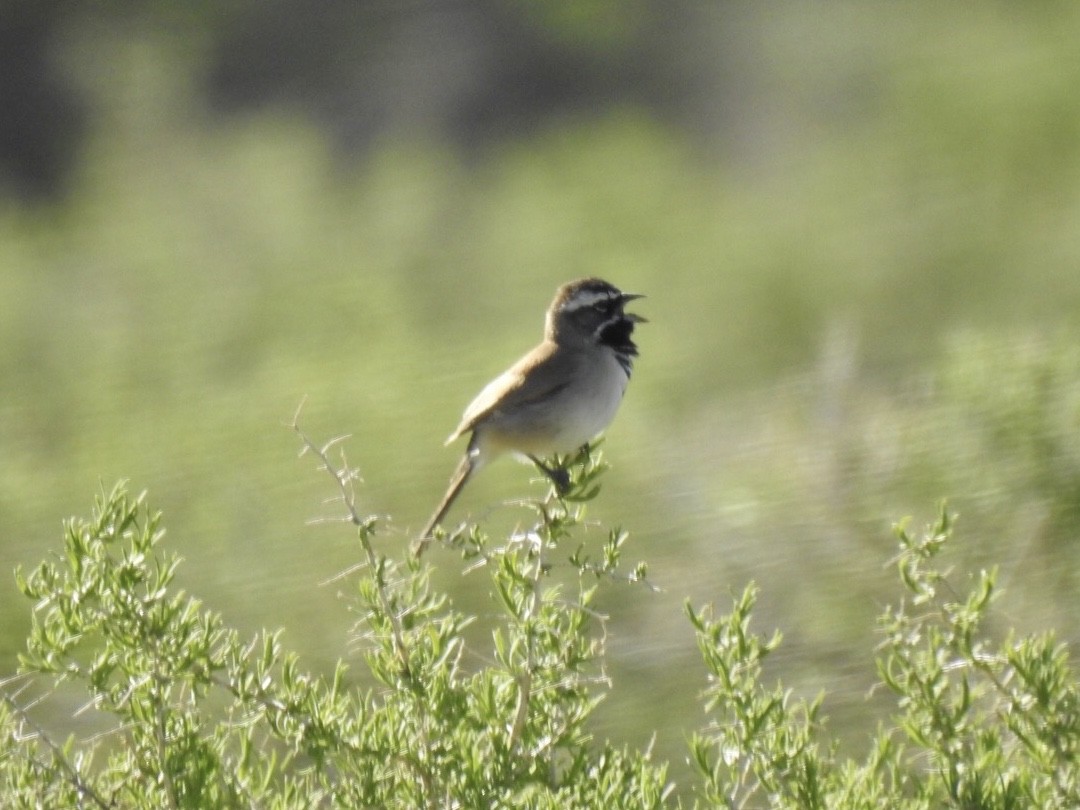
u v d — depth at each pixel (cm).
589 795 878
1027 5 3775
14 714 955
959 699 941
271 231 3094
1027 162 3209
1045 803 878
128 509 959
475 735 886
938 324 2328
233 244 3077
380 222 3130
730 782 919
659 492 1642
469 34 4103
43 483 1875
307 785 922
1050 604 1341
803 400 1858
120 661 880
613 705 1248
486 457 1367
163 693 878
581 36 4109
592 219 3095
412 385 2102
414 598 973
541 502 942
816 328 2377
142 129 3631
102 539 881
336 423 1952
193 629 892
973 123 3384
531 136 3775
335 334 2459
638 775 911
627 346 1404
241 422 1975
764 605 1395
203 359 2411
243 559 1556
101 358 2431
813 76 3838
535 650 890
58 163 3784
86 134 3806
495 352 2272
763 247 2802
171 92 3756
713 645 888
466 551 905
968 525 1473
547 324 1392
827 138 3522
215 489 1747
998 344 1772
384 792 875
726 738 894
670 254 2873
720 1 4191
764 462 1667
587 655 900
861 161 3338
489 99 3966
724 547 1508
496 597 1226
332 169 3634
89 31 4041
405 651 882
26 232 3316
